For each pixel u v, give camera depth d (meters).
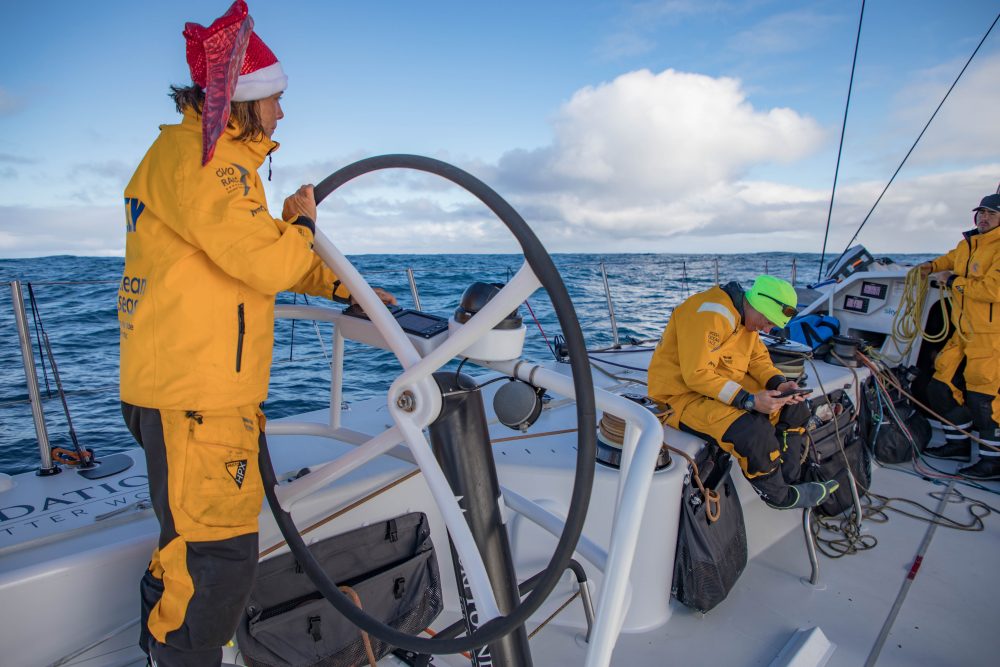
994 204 3.09
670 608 2.01
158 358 0.99
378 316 1.04
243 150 1.03
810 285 4.52
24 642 1.27
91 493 1.61
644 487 0.97
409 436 1.00
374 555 1.61
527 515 1.44
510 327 0.99
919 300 3.54
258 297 1.06
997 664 1.84
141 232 1.02
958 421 3.39
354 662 1.47
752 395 2.08
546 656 1.75
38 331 2.45
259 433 1.24
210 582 1.02
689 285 15.87
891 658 1.86
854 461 2.70
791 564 2.35
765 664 1.79
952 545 2.51
